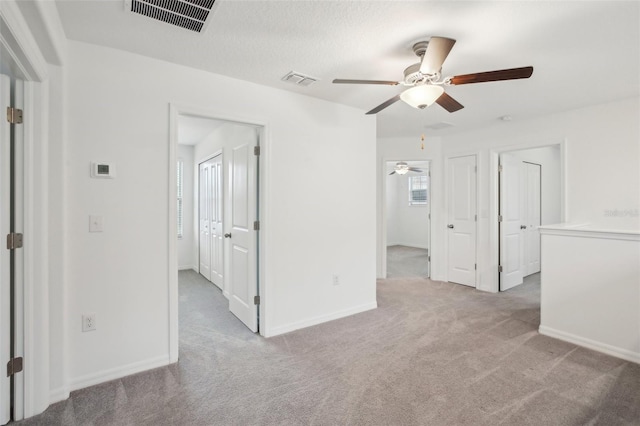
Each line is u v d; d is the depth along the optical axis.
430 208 5.24
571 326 2.82
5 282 1.79
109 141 2.21
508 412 1.88
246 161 3.20
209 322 3.33
